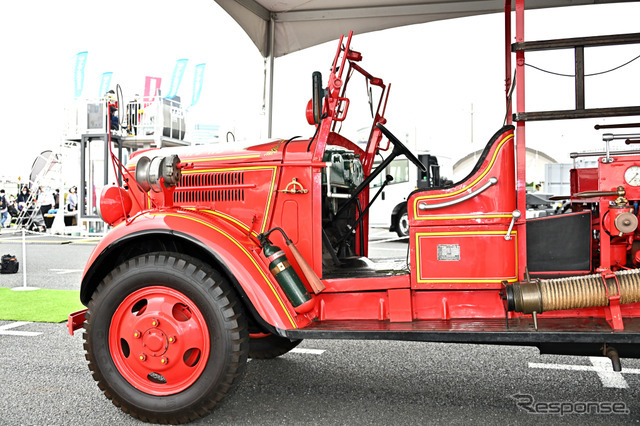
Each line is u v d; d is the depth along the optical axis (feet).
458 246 8.86
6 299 20.03
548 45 8.30
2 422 8.93
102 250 8.99
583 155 11.66
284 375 11.35
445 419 8.95
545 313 8.61
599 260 9.61
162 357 8.60
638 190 8.39
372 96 12.42
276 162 9.81
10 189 89.20
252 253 8.92
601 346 8.09
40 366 12.01
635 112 7.98
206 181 10.29
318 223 9.60
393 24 16.33
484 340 7.83
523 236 8.85
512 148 8.80
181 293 8.57
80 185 46.73
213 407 8.51
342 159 11.00
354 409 9.41
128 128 46.09
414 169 46.06
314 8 16.34
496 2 15.07
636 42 7.97
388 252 31.30
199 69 49.55
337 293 9.33
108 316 8.80
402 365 11.98
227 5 14.83
